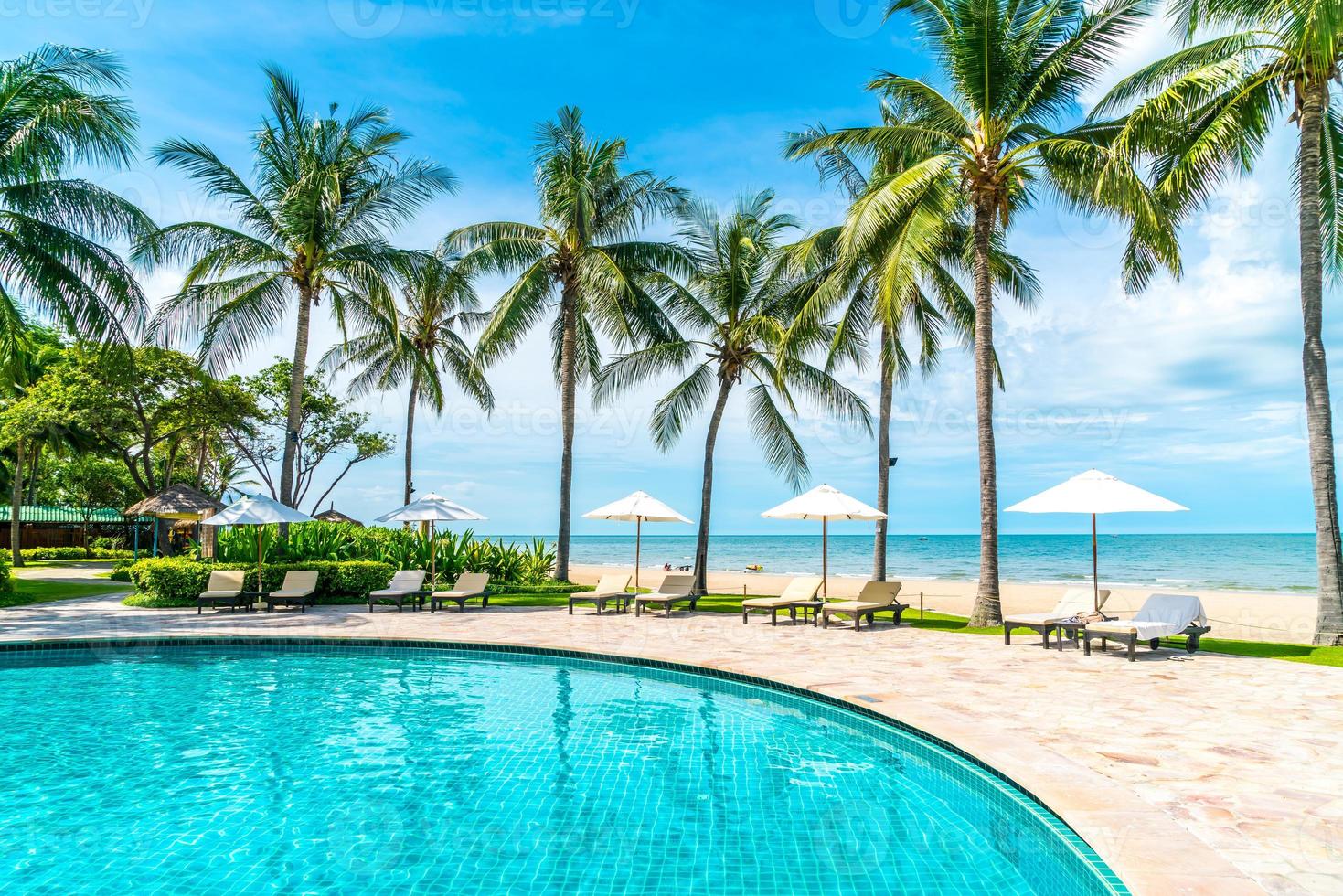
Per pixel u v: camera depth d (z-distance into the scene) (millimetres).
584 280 19094
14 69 16047
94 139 16062
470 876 4062
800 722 7359
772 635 12133
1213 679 8336
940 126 13492
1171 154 12836
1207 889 3213
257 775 5812
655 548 104875
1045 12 12414
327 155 19391
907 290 13062
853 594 25109
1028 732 6020
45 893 3859
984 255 13188
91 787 5531
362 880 4020
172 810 5066
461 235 20453
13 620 13695
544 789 5473
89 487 41875
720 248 20703
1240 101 11711
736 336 20547
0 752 6473
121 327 16922
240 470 40438
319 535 19344
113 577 25266
